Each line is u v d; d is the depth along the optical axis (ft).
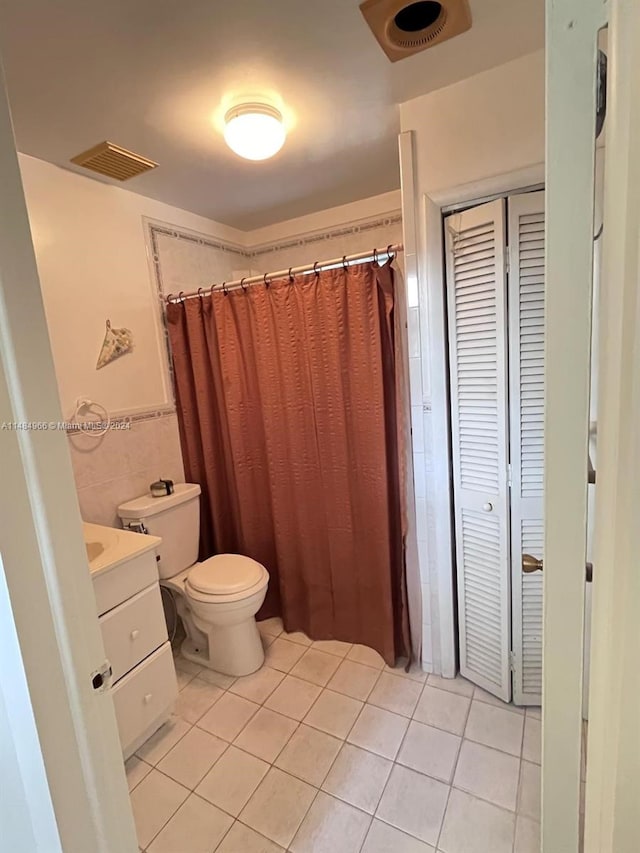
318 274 6.30
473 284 5.08
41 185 5.74
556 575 1.83
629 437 1.33
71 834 2.44
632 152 1.26
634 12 1.22
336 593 7.09
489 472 5.32
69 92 4.36
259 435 7.52
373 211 7.71
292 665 6.75
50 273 5.88
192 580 6.58
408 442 6.04
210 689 6.35
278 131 4.88
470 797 4.57
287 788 4.81
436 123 4.98
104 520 6.63
